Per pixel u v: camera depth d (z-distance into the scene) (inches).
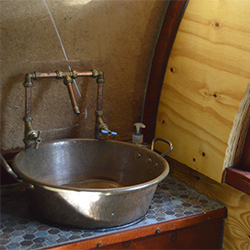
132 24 64.9
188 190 65.6
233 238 59.4
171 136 70.0
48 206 47.4
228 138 55.8
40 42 58.6
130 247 50.2
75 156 63.5
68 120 67.7
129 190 43.7
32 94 61.7
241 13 52.5
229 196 59.5
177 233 54.6
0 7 53.1
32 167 57.4
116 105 72.1
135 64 70.0
